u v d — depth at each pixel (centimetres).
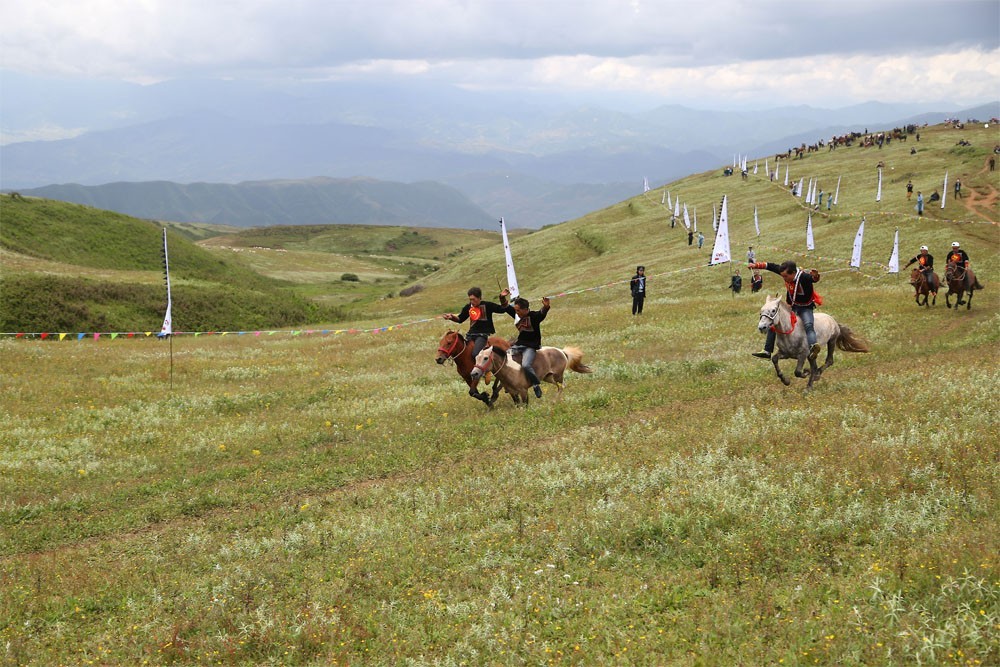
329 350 3622
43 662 774
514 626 757
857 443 1210
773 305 1634
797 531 911
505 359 1769
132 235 9544
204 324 5872
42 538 1223
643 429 1507
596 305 5934
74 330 5103
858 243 4938
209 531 1201
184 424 2000
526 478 1252
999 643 610
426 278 11981
